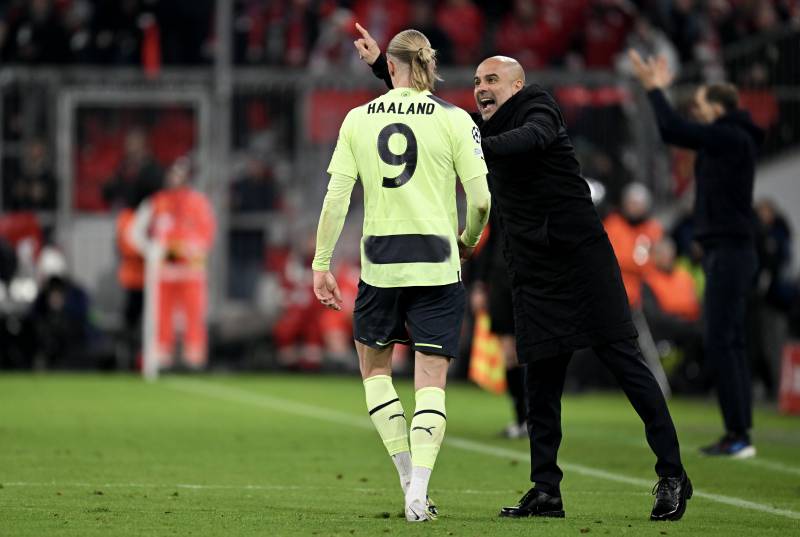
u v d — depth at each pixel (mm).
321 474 32125
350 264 74688
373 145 24141
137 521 23828
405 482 24719
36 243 75062
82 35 80062
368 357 24812
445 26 80500
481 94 24891
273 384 65312
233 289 75688
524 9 81500
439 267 23969
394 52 24516
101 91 75625
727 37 79812
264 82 75438
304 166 75438
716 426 48094
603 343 24750
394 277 23969
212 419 47312
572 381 65750
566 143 24672
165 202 70062
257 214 75750
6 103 75562
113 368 73625
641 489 30047
